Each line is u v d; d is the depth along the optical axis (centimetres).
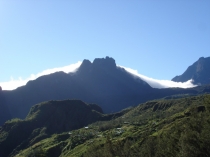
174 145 7700
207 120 6700
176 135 7844
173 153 7581
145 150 10081
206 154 6125
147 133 16388
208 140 6084
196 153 6184
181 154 6544
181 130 7881
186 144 6419
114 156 10650
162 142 8806
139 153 10350
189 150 6294
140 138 16238
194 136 6438
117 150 11012
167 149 7950
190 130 6725
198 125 6931
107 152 10838
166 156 7975
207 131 6225
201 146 6184
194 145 6338
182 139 6725
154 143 10125
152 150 9862
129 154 10631
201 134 6269
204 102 7638
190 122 7156
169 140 8138
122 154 10675
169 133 9212
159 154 8625
